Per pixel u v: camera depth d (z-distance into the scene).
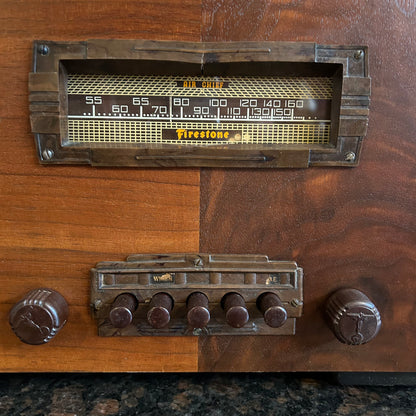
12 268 0.52
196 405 0.53
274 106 0.52
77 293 0.53
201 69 0.50
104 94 0.51
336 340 0.55
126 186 0.51
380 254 0.53
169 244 0.52
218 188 0.51
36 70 0.48
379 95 0.50
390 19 0.49
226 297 0.52
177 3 0.48
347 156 0.51
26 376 0.59
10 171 0.50
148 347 0.55
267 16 0.49
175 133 0.52
